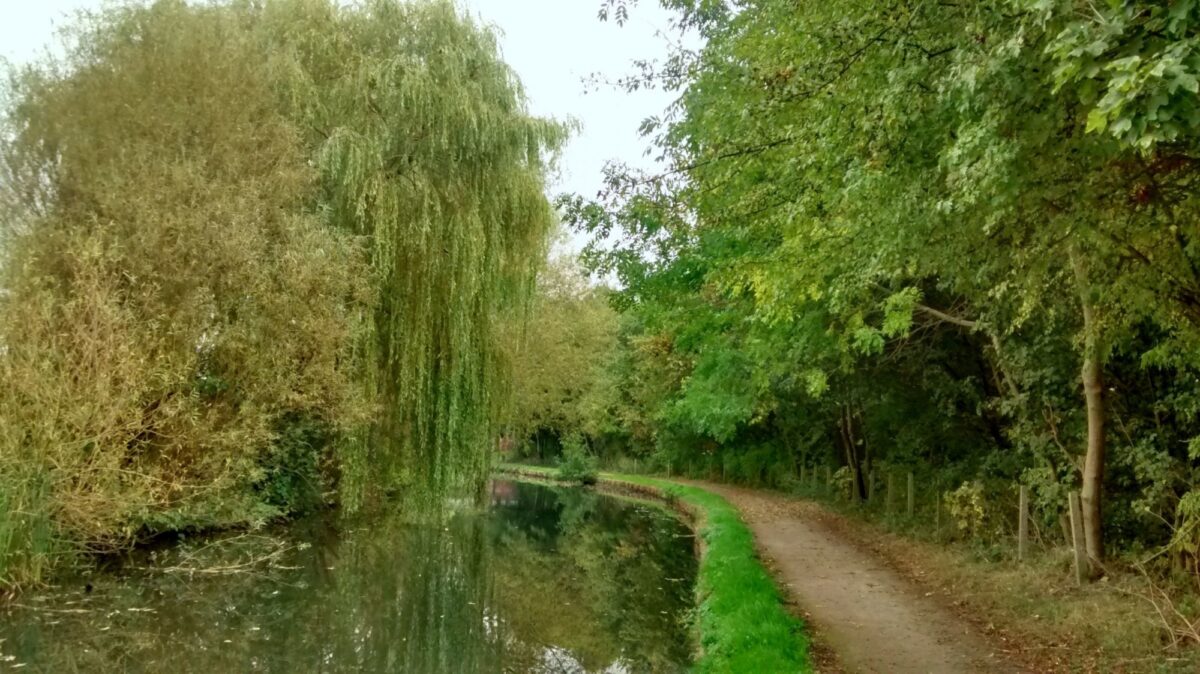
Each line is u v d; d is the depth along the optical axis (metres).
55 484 11.00
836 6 6.75
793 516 21.64
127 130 12.47
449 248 15.12
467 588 14.67
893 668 7.21
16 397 10.62
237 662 9.76
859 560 13.94
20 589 10.84
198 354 12.80
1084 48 3.78
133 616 10.96
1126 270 6.94
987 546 13.41
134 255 11.67
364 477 15.34
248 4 15.38
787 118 8.10
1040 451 11.89
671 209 12.80
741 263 11.88
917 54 6.09
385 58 15.16
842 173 7.57
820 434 25.30
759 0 10.56
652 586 15.12
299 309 13.05
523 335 17.00
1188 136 4.60
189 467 12.61
